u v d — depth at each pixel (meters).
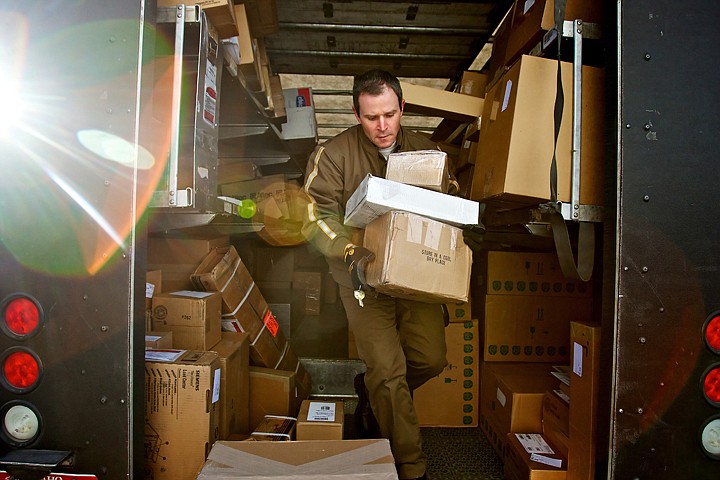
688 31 1.40
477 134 2.28
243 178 3.69
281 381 2.31
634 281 1.36
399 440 1.91
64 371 1.32
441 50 2.99
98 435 1.32
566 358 2.67
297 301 3.64
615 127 1.38
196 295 2.09
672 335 1.36
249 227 2.79
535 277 2.69
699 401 1.36
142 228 1.37
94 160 1.33
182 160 1.67
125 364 1.32
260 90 2.60
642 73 1.38
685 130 1.38
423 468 1.94
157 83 1.75
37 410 1.32
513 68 1.80
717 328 1.36
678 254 1.37
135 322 1.33
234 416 2.05
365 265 1.61
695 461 1.36
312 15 2.62
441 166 1.58
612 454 1.35
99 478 1.32
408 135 2.09
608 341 1.38
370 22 2.69
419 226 1.51
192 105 1.71
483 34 2.77
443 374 2.66
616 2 1.40
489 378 2.52
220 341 2.18
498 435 2.31
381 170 2.03
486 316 2.66
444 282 1.55
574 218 1.62
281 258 3.66
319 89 4.01
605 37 1.48
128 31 1.34
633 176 1.37
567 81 1.68
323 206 1.97
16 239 1.33
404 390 1.94
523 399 2.12
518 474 1.94
